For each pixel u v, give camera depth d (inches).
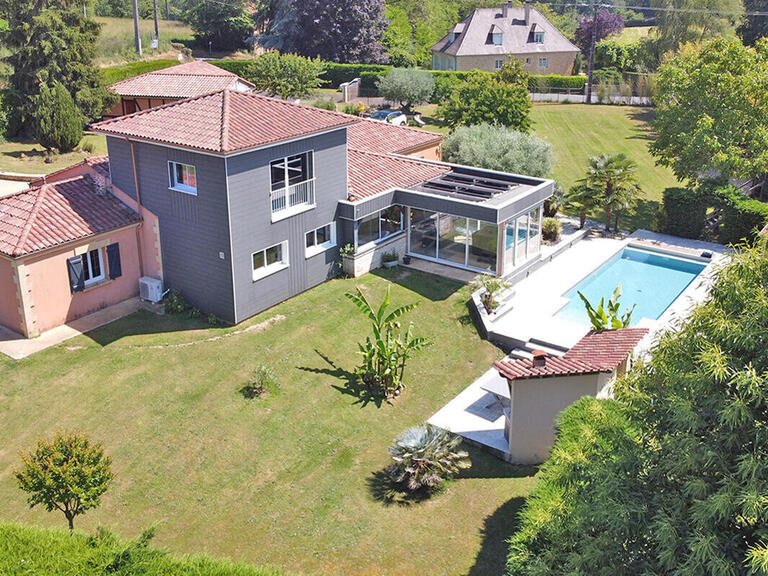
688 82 1544.0
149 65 2586.1
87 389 908.0
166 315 1098.1
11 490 753.6
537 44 3400.6
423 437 794.2
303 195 1144.8
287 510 743.7
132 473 784.3
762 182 1803.6
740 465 396.2
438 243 1304.1
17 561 499.8
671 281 1349.7
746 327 421.1
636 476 469.1
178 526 718.5
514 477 802.8
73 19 1957.4
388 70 2997.0
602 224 1617.9
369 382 967.0
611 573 449.4
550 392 791.1
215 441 837.8
